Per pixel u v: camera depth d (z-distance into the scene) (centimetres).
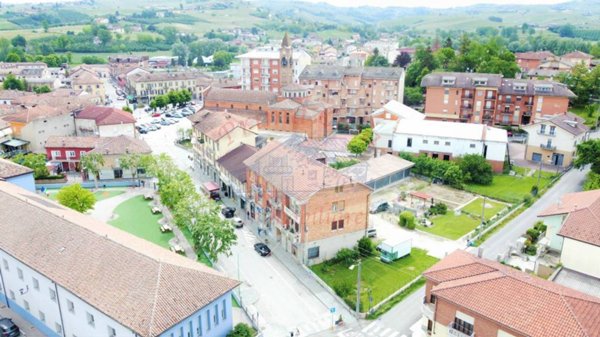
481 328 3666
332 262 6219
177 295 3906
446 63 16525
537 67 17538
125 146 9694
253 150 8881
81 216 5609
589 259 4947
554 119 9925
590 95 13675
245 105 12862
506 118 12450
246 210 7912
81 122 11850
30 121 10925
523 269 5722
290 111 12069
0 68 19925
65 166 10162
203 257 6294
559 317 3388
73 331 4372
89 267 4259
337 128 13962
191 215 6381
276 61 15875
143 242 4978
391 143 10288
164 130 14338
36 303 4744
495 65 14500
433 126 10131
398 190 8819
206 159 9906
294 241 6175
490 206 8025
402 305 5266
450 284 4031
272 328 4884
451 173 8869
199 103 19438
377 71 14088
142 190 9112
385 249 6159
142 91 19012
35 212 5097
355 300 5278
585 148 8494
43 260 4497
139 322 3622
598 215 5219
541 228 6656
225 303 4309
